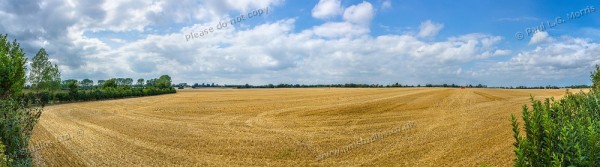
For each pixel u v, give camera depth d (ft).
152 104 183.52
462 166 53.83
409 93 214.69
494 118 108.88
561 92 244.63
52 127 103.65
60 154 63.93
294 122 110.42
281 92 262.88
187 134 89.35
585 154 15.17
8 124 38.42
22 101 46.44
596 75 49.65
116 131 95.35
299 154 65.57
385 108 140.05
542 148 17.46
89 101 213.66
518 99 177.68
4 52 63.98
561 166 15.40
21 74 63.82
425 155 62.08
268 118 120.57
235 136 85.81
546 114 18.24
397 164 56.65
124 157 62.90
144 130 96.84
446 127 93.91
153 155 64.85
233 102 180.55
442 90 244.42
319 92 247.91
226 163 59.21
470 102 161.07
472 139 75.25
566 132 15.81
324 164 57.98
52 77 184.85
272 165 57.82
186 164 58.39
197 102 186.70
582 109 23.59
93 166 56.03
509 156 58.49
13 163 36.96
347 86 438.40
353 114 126.21
